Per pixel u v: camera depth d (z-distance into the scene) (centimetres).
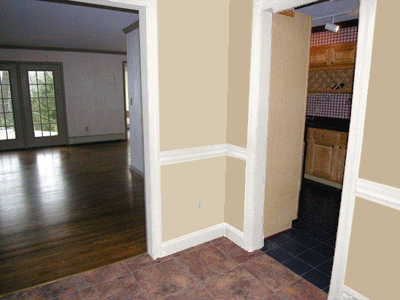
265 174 263
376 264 174
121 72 820
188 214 263
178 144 246
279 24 242
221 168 276
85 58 763
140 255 257
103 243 277
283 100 261
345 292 191
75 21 445
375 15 157
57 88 744
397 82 153
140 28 224
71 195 402
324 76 463
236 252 262
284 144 274
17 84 699
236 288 215
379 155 165
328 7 350
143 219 330
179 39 230
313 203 368
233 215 276
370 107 166
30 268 237
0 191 416
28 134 729
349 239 185
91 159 616
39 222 320
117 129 845
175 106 238
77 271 233
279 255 257
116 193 412
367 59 163
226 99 266
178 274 230
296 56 261
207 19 242
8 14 401
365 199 174
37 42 636
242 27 240
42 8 373
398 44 150
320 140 422
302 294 208
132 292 210
